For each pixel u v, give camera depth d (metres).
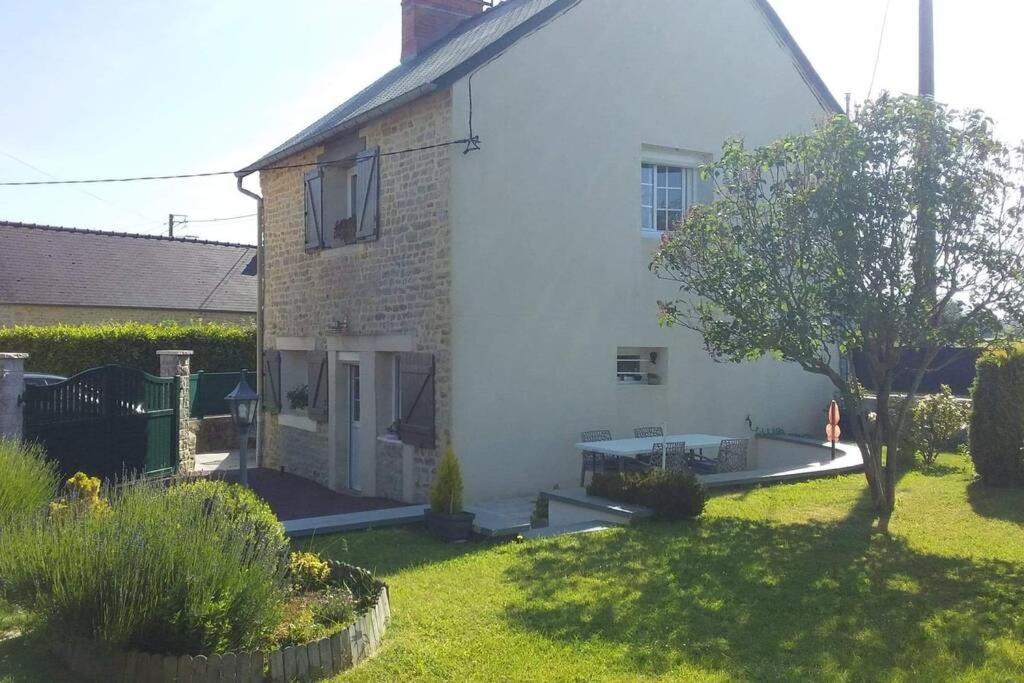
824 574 6.72
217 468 15.63
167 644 4.76
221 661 4.61
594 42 11.92
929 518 8.77
